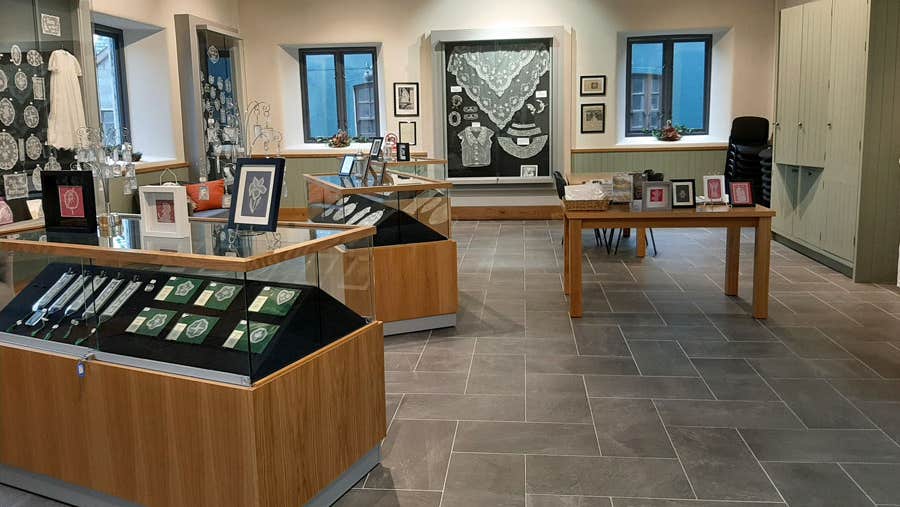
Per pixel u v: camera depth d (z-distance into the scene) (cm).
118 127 844
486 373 420
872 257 618
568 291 601
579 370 422
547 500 279
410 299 497
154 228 287
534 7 992
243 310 235
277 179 283
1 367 285
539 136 1009
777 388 389
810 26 712
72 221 307
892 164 602
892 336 473
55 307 277
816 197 709
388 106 1038
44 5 509
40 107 505
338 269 278
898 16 589
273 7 1030
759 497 278
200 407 240
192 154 857
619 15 984
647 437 332
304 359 258
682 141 1022
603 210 520
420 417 360
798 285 617
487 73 1000
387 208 486
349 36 1027
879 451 315
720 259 731
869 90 597
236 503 240
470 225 991
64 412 272
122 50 839
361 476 299
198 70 845
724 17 970
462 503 278
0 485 300
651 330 497
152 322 257
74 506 283
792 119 761
